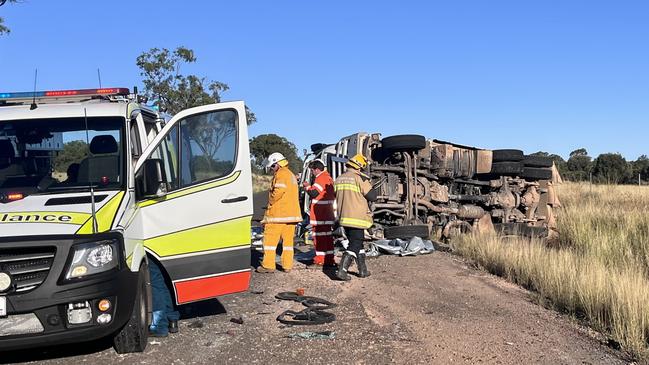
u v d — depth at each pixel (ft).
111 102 21.04
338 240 39.70
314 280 30.07
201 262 19.67
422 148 43.32
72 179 18.57
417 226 40.50
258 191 111.86
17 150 19.13
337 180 30.78
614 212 53.62
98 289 15.44
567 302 25.25
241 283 20.20
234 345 19.36
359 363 17.93
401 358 18.43
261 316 23.13
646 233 43.73
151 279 19.69
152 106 25.09
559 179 52.65
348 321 22.65
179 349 18.76
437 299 26.40
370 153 43.93
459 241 40.98
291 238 32.19
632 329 20.21
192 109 19.97
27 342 14.99
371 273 32.12
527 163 50.16
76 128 19.35
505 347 19.69
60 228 15.69
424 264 35.17
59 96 21.71
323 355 18.58
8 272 14.99
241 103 20.48
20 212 16.53
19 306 14.89
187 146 19.89
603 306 23.44
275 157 31.83
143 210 19.06
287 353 18.70
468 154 47.96
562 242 47.01
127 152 19.02
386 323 22.39
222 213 19.90
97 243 15.65
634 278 27.07
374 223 42.98
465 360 18.35
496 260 33.81
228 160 20.18
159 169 18.78
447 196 46.09
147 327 18.80
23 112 19.81
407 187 43.24
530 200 49.39
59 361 17.46
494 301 26.27
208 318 22.75
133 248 17.22
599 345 20.34
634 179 138.31
